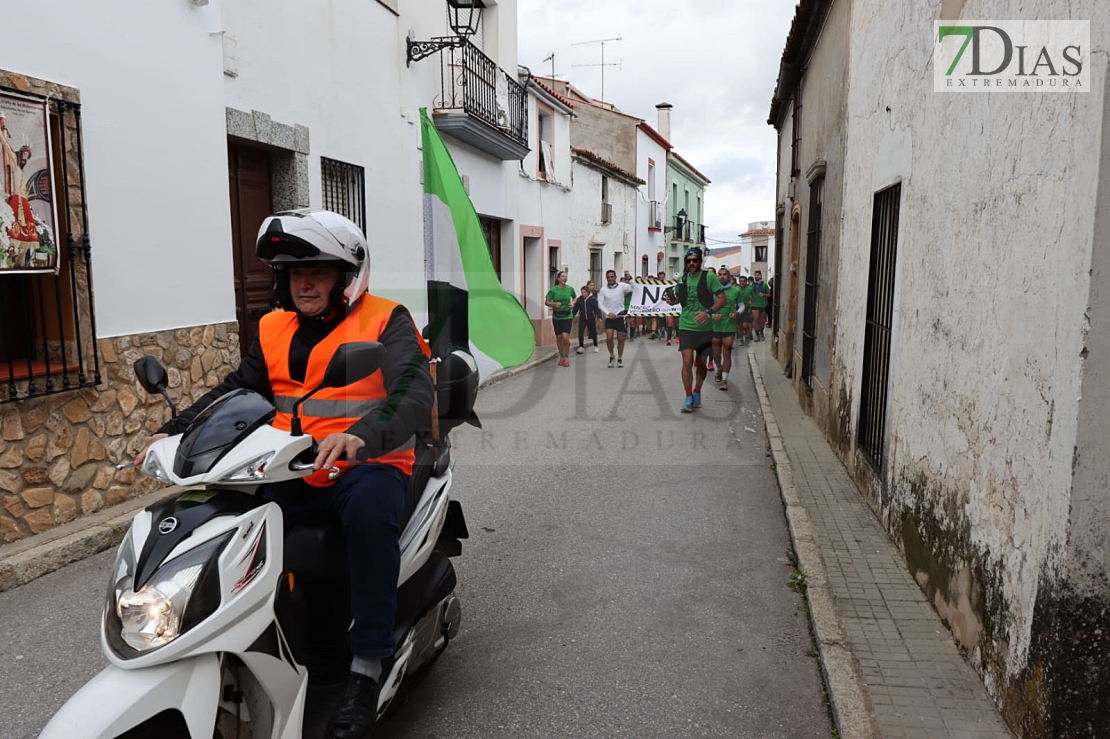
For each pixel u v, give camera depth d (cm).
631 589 464
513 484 681
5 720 327
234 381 297
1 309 532
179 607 209
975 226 362
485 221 1608
